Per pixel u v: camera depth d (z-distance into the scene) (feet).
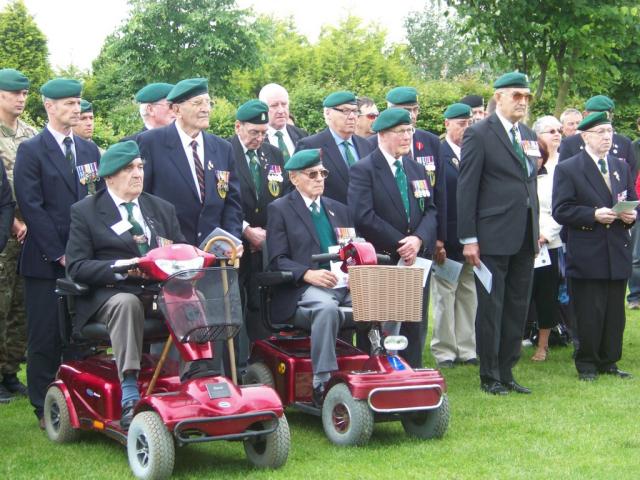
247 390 16.35
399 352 21.83
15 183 19.94
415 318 17.67
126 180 18.30
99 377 17.90
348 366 19.48
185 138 20.88
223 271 16.26
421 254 21.94
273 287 20.10
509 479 15.56
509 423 19.48
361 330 19.11
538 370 25.43
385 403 17.63
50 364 20.12
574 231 24.16
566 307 28.43
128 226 18.26
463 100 29.19
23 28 89.61
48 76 90.02
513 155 22.50
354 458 16.99
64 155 20.36
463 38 39.22
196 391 15.92
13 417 21.01
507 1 36.17
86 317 17.65
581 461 16.60
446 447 17.67
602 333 24.39
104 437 18.99
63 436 18.37
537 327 27.84
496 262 22.47
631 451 17.29
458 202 22.81
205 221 20.74
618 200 24.20
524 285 22.88
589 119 24.22
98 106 92.02
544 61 38.11
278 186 23.59
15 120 22.95
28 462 17.04
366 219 21.34
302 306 19.35
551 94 44.55
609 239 23.85
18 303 23.16
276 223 20.31
